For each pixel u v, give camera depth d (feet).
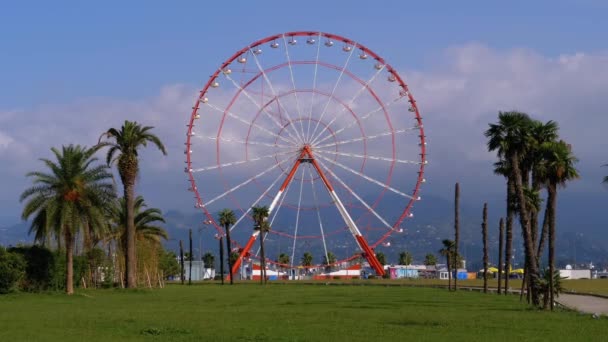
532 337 145.38
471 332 155.22
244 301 283.38
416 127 494.59
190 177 481.87
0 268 287.69
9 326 164.35
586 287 491.31
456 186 439.22
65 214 293.23
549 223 248.32
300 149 491.31
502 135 263.49
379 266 553.23
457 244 432.66
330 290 416.26
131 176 350.23
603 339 142.31
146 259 425.69
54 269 320.09
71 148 301.63
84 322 174.70
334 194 519.60
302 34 475.72
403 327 165.17
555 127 268.00
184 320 181.98
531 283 252.62
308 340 137.59
